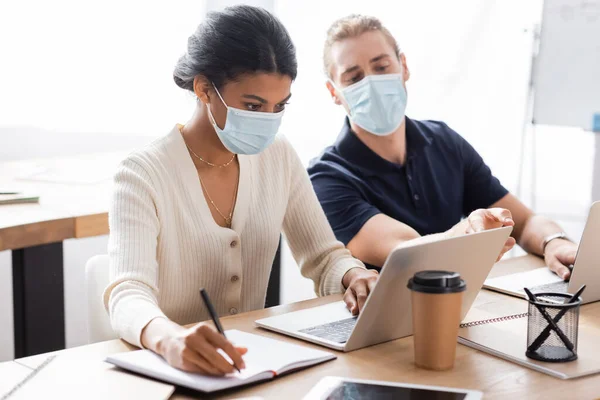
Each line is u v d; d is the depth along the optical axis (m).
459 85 3.63
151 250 1.59
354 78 2.25
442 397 1.17
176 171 1.72
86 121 3.29
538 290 1.74
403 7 3.59
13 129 3.18
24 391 1.20
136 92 3.35
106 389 1.21
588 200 3.65
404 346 1.42
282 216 1.89
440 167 2.35
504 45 3.60
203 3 3.39
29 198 2.39
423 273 1.31
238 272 1.79
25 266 2.30
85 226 2.26
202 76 1.66
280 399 1.18
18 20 3.13
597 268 1.66
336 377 1.25
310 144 3.67
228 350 1.22
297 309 1.64
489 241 1.43
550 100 3.53
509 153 3.67
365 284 1.66
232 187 1.80
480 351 1.39
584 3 3.38
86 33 3.24
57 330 2.40
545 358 1.32
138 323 1.39
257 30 1.62
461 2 3.58
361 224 2.13
